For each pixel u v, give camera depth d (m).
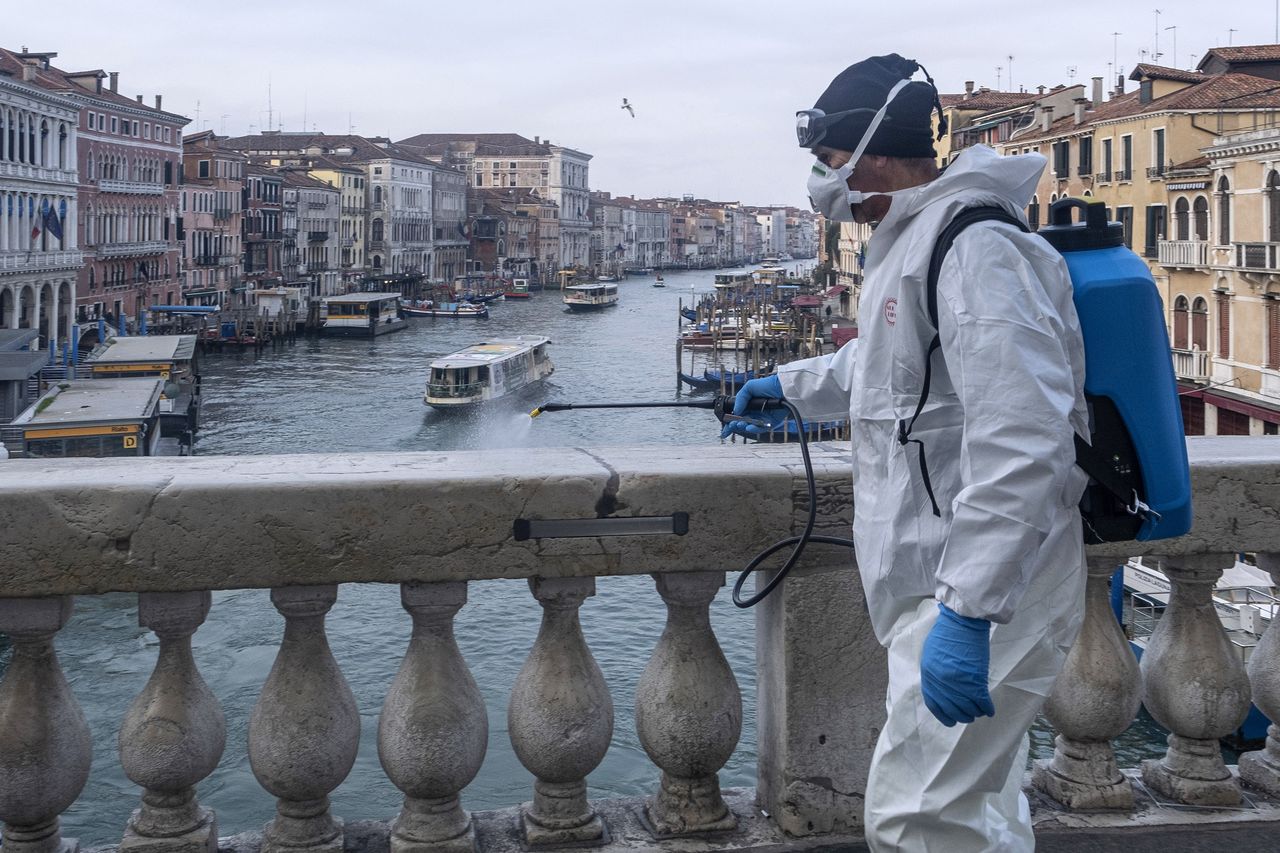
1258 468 3.07
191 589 2.72
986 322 1.96
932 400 2.13
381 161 132.38
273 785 2.80
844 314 99.06
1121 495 2.12
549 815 2.95
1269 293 32.53
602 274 199.12
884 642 2.30
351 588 22.86
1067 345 2.05
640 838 2.98
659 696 2.94
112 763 15.20
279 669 2.81
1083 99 49.44
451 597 2.81
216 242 96.00
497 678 19.64
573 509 2.83
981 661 1.96
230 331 86.56
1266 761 3.25
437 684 2.81
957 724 2.17
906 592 2.19
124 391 45.44
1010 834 2.28
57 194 66.69
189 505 2.70
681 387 66.56
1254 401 33.16
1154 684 3.18
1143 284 2.09
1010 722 2.16
